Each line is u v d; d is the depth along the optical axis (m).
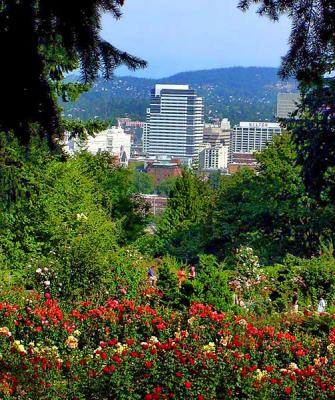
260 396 10.65
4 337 13.32
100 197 38.25
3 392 9.95
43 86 7.24
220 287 18.80
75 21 7.08
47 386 10.59
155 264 25.34
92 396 10.68
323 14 7.66
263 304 22.33
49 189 27.66
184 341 12.66
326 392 10.77
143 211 50.09
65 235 25.69
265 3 7.77
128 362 10.95
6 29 7.02
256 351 13.43
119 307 15.66
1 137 7.80
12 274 26.27
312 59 7.80
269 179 44.25
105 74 7.40
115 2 7.30
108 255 21.59
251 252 25.34
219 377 10.72
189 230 52.75
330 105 25.64
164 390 10.54
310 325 16.81
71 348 13.23
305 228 40.56
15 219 26.56
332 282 24.83
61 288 20.38
